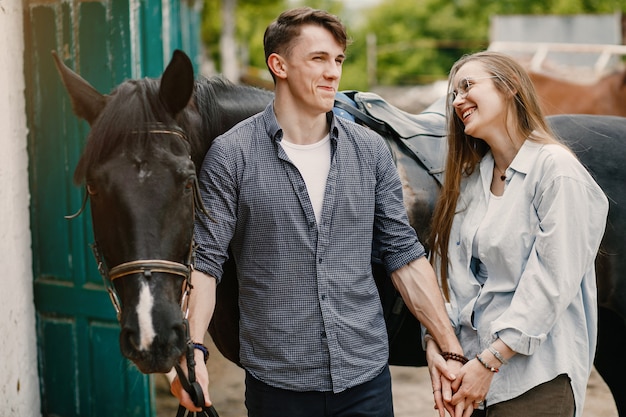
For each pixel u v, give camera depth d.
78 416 3.17
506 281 1.93
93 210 1.71
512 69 1.96
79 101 1.80
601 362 2.65
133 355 1.59
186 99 1.75
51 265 3.12
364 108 2.35
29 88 3.04
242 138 1.87
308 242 1.83
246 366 1.90
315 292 1.84
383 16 24.34
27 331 3.05
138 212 1.63
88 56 3.01
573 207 1.82
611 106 7.64
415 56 23.02
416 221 2.31
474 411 2.07
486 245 1.93
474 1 23.75
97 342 3.10
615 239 2.35
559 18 13.43
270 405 1.86
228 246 2.01
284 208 1.83
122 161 1.66
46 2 2.99
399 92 12.26
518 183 1.93
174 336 1.61
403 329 2.41
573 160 1.87
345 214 1.86
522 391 1.87
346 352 1.85
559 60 12.62
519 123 1.96
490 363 1.84
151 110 1.72
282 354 1.83
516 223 1.90
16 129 2.95
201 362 1.75
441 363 1.93
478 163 2.06
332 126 1.88
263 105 2.21
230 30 14.53
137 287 1.61
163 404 3.67
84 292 3.06
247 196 1.84
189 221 1.71
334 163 1.86
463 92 1.98
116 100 1.71
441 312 1.94
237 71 15.75
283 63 1.84
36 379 3.14
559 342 1.88
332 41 1.83
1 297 2.76
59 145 3.05
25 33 3.02
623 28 13.23
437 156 2.39
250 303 1.87
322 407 1.86
